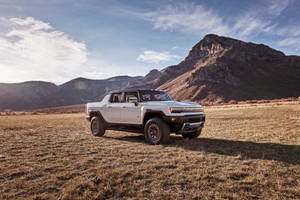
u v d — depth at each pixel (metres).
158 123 5.59
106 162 3.97
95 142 6.20
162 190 2.69
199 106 6.29
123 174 3.25
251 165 3.67
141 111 6.17
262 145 5.24
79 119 16.92
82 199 2.47
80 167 3.68
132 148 5.23
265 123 9.55
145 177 3.15
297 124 8.74
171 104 5.70
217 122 10.90
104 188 2.68
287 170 3.38
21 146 5.60
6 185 2.90
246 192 2.60
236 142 5.74
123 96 7.11
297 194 2.54
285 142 5.51
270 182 2.90
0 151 5.00
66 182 3.00
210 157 4.23
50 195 2.58
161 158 4.21
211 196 2.51
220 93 197.25
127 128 6.80
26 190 2.74
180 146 5.38
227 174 3.23
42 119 17.72
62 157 4.39
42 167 3.70
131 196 2.54
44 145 5.76
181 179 3.04
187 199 2.44
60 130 9.35
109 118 7.26
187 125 5.57
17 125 11.78
